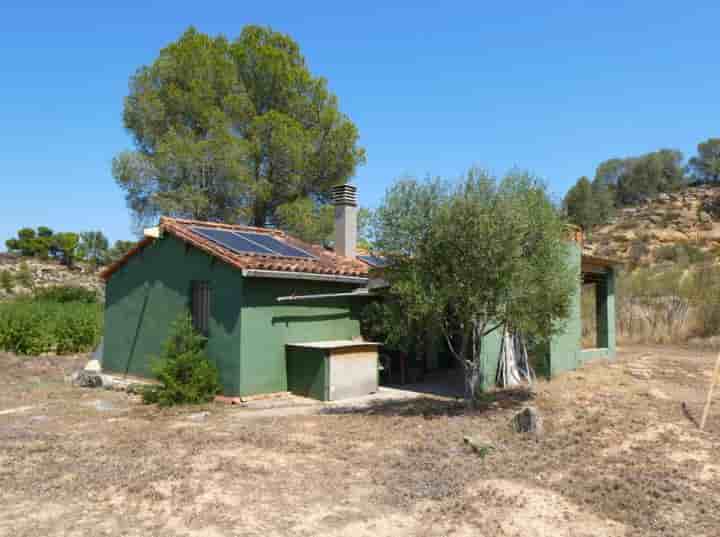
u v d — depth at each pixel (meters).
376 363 12.53
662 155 70.75
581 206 58.12
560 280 9.74
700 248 40.84
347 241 15.87
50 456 7.33
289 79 24.64
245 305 11.35
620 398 11.05
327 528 5.23
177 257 12.86
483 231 9.07
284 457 7.38
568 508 5.79
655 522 5.45
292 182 24.16
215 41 25.09
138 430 8.88
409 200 10.07
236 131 24.28
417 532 5.19
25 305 20.38
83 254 41.78
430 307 9.41
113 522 5.25
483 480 6.57
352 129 25.22
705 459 7.34
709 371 13.94
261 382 11.58
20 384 13.72
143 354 13.70
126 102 23.84
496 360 12.71
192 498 5.85
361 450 7.75
